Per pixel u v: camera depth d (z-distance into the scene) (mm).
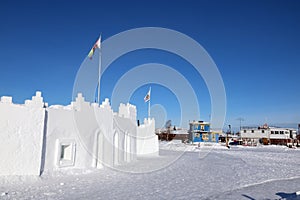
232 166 25547
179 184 15047
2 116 14117
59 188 12648
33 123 15109
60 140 16641
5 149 14016
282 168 24656
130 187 13742
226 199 11500
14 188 12180
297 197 12062
